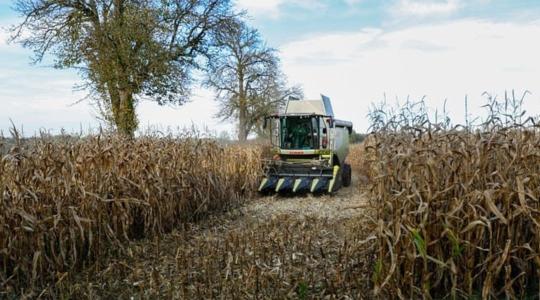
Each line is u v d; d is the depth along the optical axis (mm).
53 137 6570
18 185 5023
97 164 6184
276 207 10586
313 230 7242
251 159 12359
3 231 4762
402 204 4148
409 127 4805
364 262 4934
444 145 4500
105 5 18156
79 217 5406
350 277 4730
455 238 3932
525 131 4363
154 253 6199
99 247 5758
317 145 13836
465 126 4941
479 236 4055
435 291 4344
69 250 5441
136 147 7855
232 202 10562
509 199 4020
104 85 17812
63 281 4895
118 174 6676
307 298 4469
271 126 14766
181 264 5461
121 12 18297
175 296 4582
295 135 14070
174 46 19625
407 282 4191
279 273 5031
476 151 4242
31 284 4652
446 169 4273
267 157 14164
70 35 17891
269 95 33969
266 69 33688
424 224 4031
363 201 10984
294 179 12250
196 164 8969
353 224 6613
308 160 13562
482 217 3838
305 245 6223
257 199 11977
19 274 4945
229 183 10531
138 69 18203
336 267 5074
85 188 5824
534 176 4074
